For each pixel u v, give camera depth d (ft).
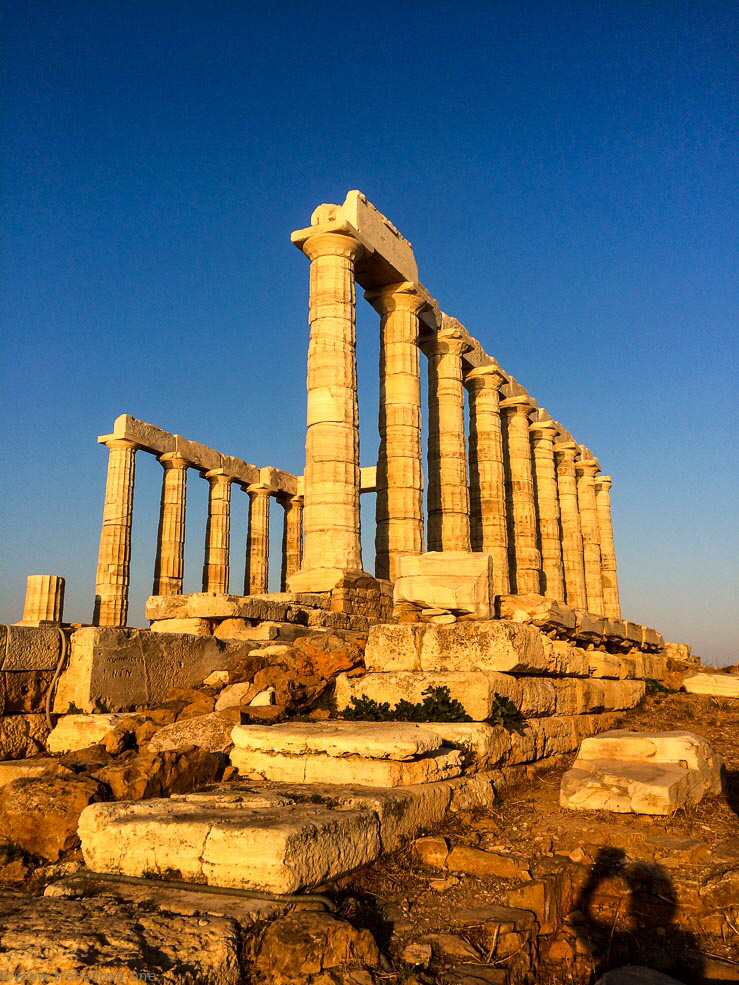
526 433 95.81
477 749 24.99
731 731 39.52
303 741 22.71
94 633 30.99
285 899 15.08
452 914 16.34
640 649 55.26
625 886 17.98
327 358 60.23
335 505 58.18
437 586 34.17
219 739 26.58
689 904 17.40
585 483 119.55
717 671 61.00
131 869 16.57
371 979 13.17
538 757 29.58
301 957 13.12
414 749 21.61
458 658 29.22
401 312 71.26
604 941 16.65
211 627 44.65
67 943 12.62
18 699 29.76
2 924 13.67
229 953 13.01
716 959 15.58
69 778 21.86
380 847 18.42
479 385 88.12
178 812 17.93
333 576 56.29
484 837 20.75
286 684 30.40
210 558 106.01
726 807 24.90
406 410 69.05
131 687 32.12
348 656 32.78
